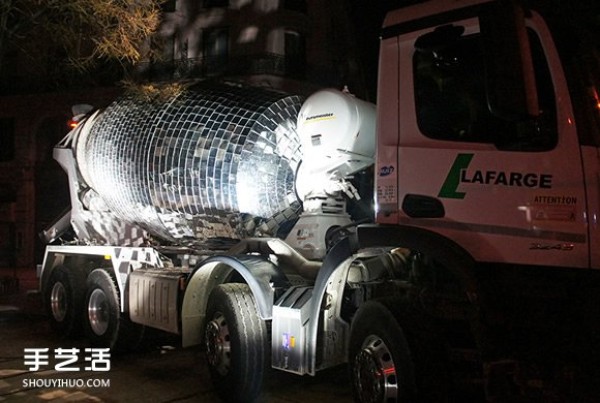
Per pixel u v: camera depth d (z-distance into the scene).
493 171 4.25
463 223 4.32
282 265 6.18
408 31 4.73
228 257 6.11
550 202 4.05
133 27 11.25
